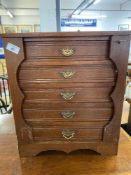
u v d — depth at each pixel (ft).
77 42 2.13
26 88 2.35
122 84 2.28
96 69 2.23
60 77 2.27
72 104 2.41
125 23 23.25
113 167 2.40
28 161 2.53
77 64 2.21
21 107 2.42
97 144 2.58
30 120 2.50
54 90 2.35
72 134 2.56
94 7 21.89
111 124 2.48
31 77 2.28
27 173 2.31
